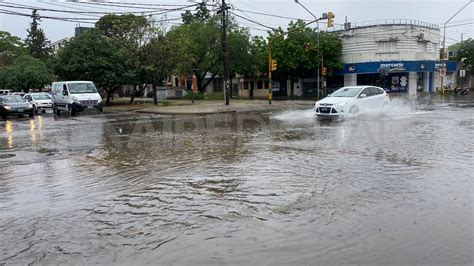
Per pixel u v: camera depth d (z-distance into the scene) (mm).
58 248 4445
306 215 5273
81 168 8867
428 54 50750
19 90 62562
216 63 49406
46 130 17750
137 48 34812
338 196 6062
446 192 6129
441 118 17812
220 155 9945
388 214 5234
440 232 4625
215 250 4289
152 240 4602
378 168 7875
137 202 6102
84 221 5301
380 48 48750
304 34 49688
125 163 9336
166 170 8367
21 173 8484
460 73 51312
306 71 51375
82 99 27109
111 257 4188
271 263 3963
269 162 8805
